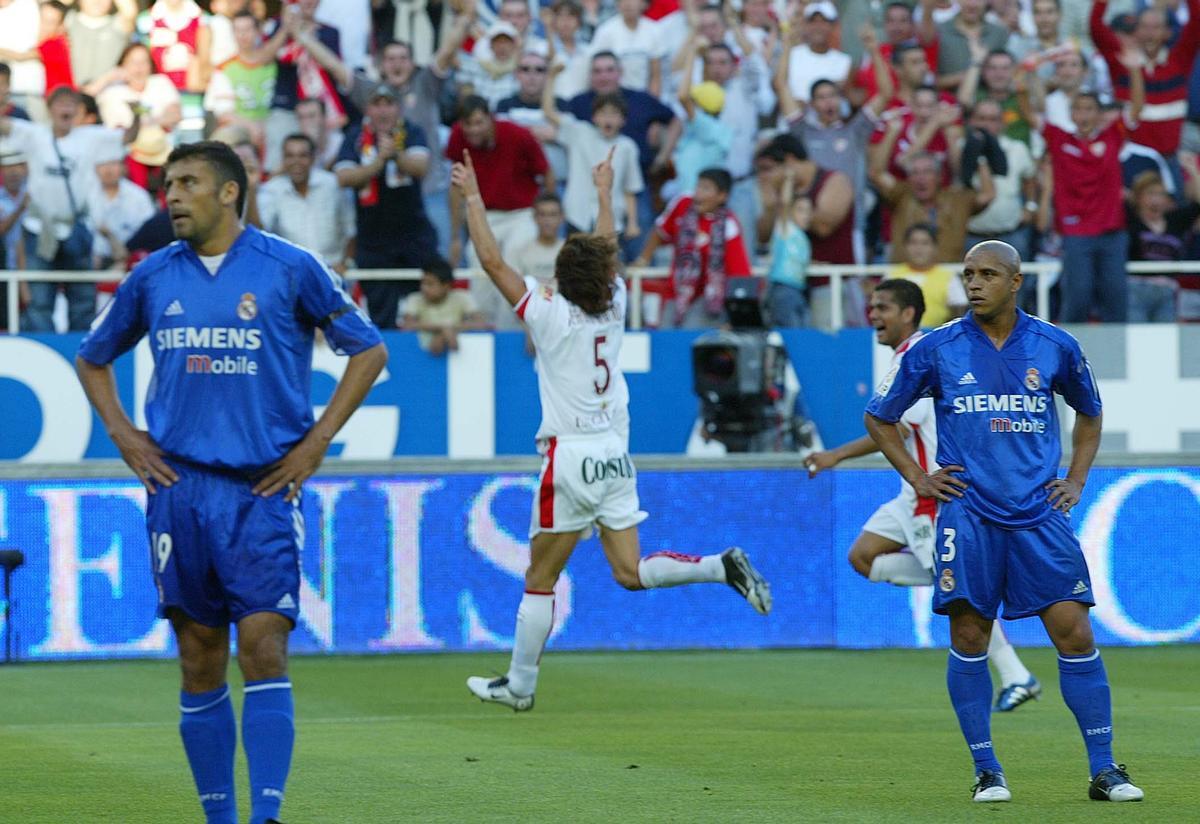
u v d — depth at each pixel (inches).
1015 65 1923.0
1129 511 1581.0
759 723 1066.1
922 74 1914.4
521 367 1653.5
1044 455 757.9
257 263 621.0
